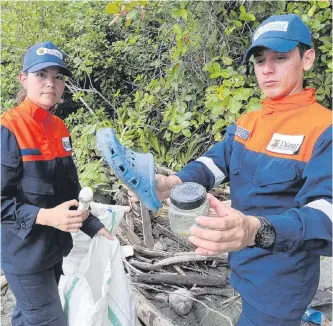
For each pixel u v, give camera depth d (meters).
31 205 1.46
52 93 1.56
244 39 3.15
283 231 0.96
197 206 1.00
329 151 1.15
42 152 1.52
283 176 1.24
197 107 3.54
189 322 2.07
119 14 2.99
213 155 1.54
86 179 3.13
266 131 1.32
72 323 1.54
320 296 2.12
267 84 1.30
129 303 1.69
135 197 1.46
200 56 3.32
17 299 1.62
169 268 2.44
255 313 1.37
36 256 1.54
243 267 1.38
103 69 5.04
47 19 5.40
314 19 2.73
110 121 4.12
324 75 2.99
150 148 3.79
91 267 1.68
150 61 4.35
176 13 2.93
